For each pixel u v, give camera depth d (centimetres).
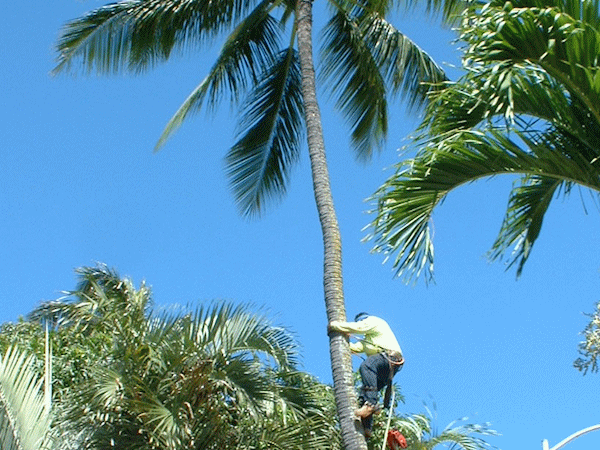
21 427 1112
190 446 1091
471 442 1138
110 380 1088
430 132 838
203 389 1112
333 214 1184
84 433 1123
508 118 748
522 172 812
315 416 1195
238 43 1595
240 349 1151
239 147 1595
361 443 967
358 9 1600
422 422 1351
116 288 1429
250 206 1599
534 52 779
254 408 1117
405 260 823
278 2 1570
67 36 1539
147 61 1550
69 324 1563
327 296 1089
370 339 1005
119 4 1533
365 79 1580
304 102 1334
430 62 1580
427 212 831
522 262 866
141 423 1102
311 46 1402
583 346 1605
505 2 802
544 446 1008
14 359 1159
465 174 823
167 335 1132
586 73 756
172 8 1511
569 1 790
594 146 788
